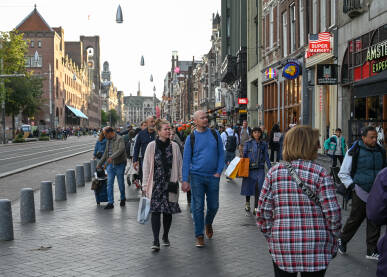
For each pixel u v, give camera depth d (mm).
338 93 18438
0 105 57188
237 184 14219
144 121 10195
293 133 3438
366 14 15875
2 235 7090
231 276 5281
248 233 7488
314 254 3279
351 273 5387
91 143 55531
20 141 56312
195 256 6141
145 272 5461
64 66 99125
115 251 6426
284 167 3404
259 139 9195
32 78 62656
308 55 20516
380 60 14531
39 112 85188
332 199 3303
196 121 6754
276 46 29375
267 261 5875
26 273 5453
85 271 5520
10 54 53719
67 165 22594
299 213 3309
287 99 27016
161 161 6523
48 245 6770
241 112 40062
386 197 2996
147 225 8172
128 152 13945
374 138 6016
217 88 65750
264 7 32844
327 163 17797
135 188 13445
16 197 11984
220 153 6852
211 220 7066
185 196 11844
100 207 10133
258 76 35500
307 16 23359
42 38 87625
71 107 107250
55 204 10609
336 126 18656
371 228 5953
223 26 55500
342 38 18078
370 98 11781
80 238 7207
